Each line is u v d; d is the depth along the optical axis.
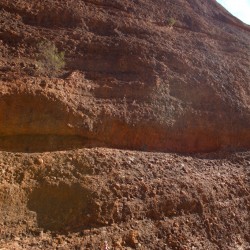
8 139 6.37
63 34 8.51
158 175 6.82
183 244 5.93
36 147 6.47
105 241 5.46
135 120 7.50
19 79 6.84
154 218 6.12
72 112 6.86
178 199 6.49
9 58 7.47
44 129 6.59
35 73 7.29
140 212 6.05
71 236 5.45
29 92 6.64
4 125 6.35
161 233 5.93
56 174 6.05
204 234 6.33
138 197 6.23
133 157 6.99
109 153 6.79
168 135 7.86
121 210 5.93
